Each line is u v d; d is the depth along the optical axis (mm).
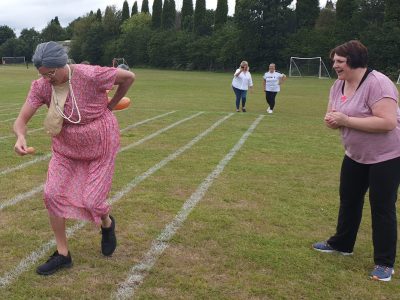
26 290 3328
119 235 4348
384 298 3357
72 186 3506
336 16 55031
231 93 23531
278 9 58156
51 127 3383
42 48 3223
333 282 3557
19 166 6914
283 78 14711
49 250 3994
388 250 3629
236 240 4289
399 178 3545
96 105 3439
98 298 3244
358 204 3916
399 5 48562
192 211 5039
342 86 3662
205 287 3418
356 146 3564
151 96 21016
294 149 8664
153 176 6461
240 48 60594
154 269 3686
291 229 4625
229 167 7090
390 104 3363
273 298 3303
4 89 24703
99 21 88812
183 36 69625
